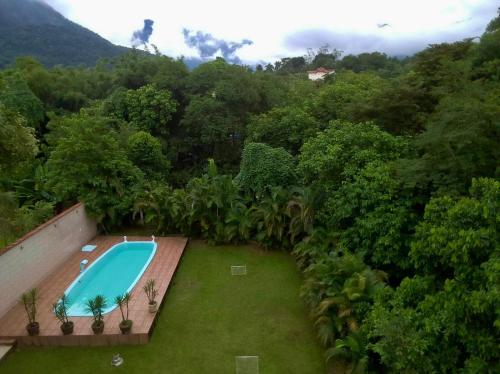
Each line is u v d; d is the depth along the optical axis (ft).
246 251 35.65
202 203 37.29
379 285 20.48
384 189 23.93
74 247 34.40
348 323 19.77
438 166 23.07
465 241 14.43
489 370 12.22
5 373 19.79
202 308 26.04
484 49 35.86
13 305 25.32
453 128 22.89
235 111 64.34
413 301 16.65
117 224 40.11
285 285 29.27
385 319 15.33
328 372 19.94
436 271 17.54
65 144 37.06
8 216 24.62
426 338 13.88
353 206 25.31
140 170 44.98
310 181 34.94
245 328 23.76
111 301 26.37
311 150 32.65
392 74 95.14
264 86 69.77
